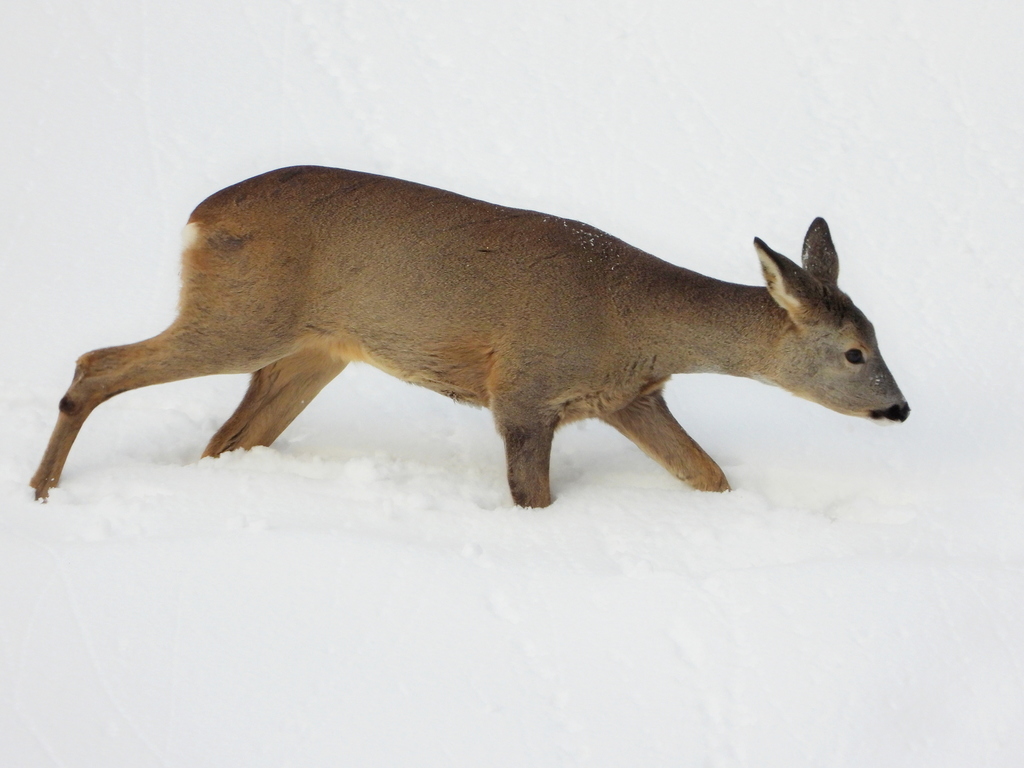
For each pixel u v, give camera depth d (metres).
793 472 12.23
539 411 11.20
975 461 12.34
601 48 20.89
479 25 21.38
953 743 8.03
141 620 8.74
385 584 9.20
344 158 18.16
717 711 8.21
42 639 8.55
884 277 15.87
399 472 11.75
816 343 11.12
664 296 11.18
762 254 10.76
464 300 10.98
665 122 19.22
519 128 19.02
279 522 10.12
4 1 21.05
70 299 14.85
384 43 20.88
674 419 11.85
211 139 18.42
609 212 17.16
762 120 19.25
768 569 9.49
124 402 12.83
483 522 10.57
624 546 10.26
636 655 8.65
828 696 8.28
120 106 18.94
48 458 10.68
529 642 8.74
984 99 19.66
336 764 7.72
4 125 18.25
